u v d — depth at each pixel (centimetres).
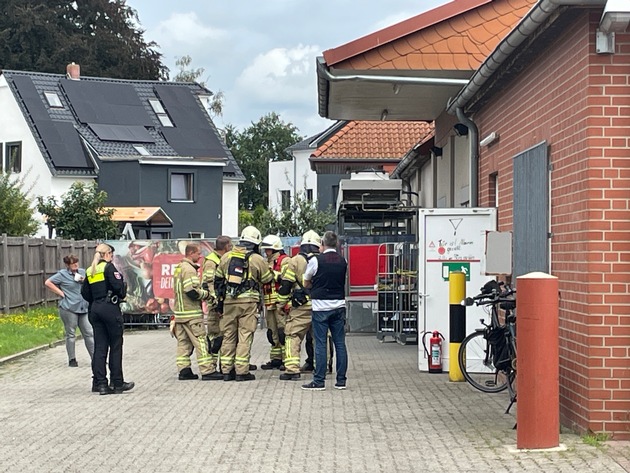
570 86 972
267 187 8506
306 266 1387
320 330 1323
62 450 925
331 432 997
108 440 971
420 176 2870
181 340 1463
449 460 851
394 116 2172
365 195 2691
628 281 907
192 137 5425
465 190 1856
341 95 1886
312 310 1328
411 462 847
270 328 1577
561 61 1006
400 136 3450
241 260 1430
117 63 6122
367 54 1680
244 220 6031
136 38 6269
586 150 916
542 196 1074
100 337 1317
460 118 1553
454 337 1392
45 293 2770
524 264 1173
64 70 5919
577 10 913
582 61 929
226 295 1427
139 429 1030
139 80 5984
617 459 831
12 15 5950
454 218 1468
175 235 5081
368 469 824
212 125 5603
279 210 4781
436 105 2011
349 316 2258
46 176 4991
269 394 1284
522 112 1203
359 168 3441
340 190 2714
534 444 880
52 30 5956
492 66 1184
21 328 2123
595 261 909
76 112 5238
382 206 2611
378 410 1136
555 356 884
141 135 5266
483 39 1691
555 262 1030
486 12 1698
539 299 880
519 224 1206
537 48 1077
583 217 926
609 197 909
